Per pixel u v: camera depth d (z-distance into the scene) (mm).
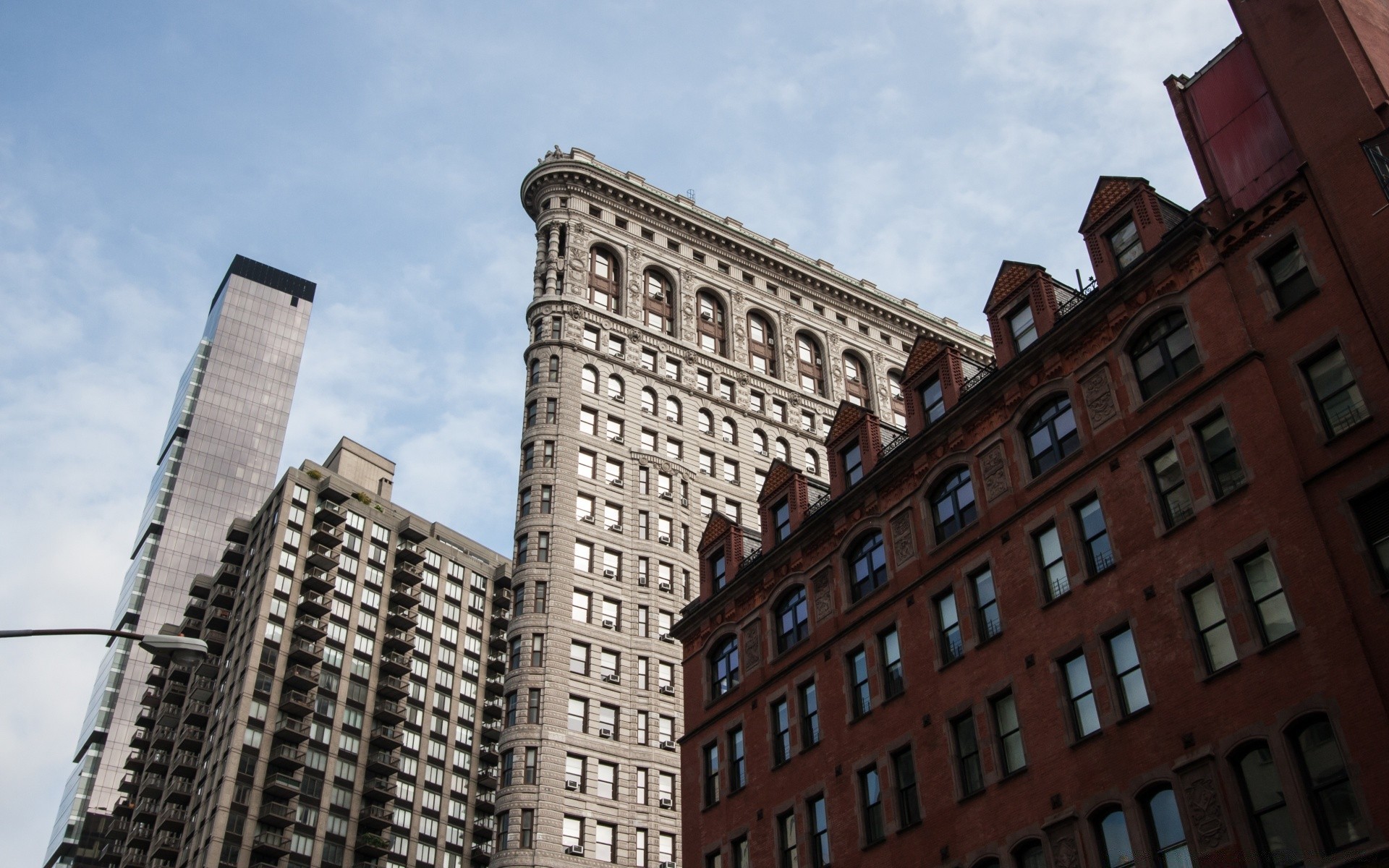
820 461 92750
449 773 126688
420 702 128125
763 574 47031
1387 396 27891
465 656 136875
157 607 184125
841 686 40656
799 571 45125
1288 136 32812
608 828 68625
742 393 91875
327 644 121875
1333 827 25328
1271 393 30250
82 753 169000
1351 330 29172
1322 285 30172
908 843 35438
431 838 120750
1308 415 29328
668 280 94812
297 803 110375
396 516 139375
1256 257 31953
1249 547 29156
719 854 43344
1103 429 34500
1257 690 27641
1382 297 28703
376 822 115500
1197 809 27828
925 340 43719
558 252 91000
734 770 44594
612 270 93062
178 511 197000
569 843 66875
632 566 78375
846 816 38250
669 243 96375
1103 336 35531
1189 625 29797
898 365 103562
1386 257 28906
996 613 35875
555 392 83250
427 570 138375
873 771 38125
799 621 44469
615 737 71750
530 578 75312
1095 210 37719
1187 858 27781
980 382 39719
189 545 193875
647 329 90188
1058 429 36281
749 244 99188
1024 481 36562
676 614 78188
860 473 44938
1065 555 34062
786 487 48750
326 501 132125
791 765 41500
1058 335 36625
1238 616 28734
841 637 41500
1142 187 36281
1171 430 32250
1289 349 30359
